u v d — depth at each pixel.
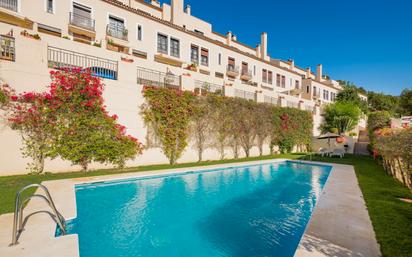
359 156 17.23
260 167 12.51
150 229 4.97
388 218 4.58
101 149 9.41
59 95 8.57
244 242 4.45
